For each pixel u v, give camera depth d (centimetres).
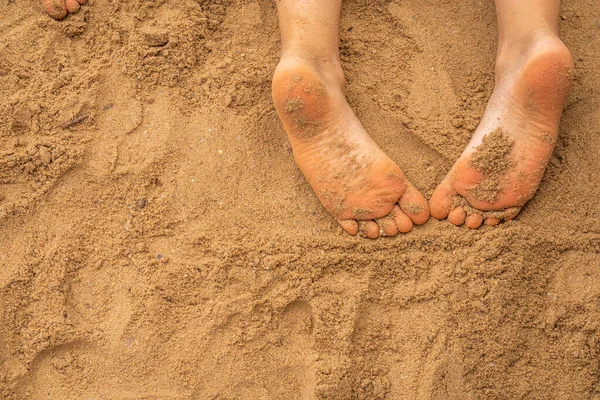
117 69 180
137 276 173
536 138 171
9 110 178
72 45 181
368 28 182
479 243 173
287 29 174
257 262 173
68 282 174
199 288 173
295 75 168
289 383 171
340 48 181
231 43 181
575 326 171
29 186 176
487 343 171
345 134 172
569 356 171
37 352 171
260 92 179
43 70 179
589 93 178
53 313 172
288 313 172
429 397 170
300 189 176
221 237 174
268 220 175
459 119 177
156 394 170
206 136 178
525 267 172
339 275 173
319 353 171
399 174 173
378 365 171
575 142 176
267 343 172
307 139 172
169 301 173
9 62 180
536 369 171
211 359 171
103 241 175
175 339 172
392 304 173
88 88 179
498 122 172
